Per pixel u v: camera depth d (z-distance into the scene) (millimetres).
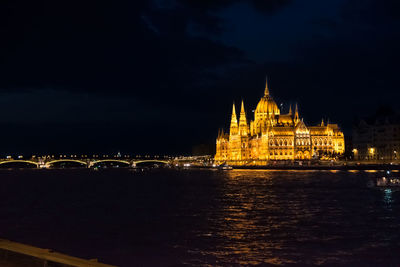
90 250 47125
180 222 65438
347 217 69125
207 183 176625
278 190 126875
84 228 61094
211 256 43969
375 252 45188
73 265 24594
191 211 78875
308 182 164000
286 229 58219
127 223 65250
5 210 84250
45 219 70688
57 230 59656
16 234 56844
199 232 56625
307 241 50500
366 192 115938
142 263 41719
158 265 41031
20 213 79188
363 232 55875
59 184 186875
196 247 47906
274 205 86688
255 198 102625
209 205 88688
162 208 84688
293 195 109250
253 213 74812
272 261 42000
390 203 89125
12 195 123062
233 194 115625
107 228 60812
